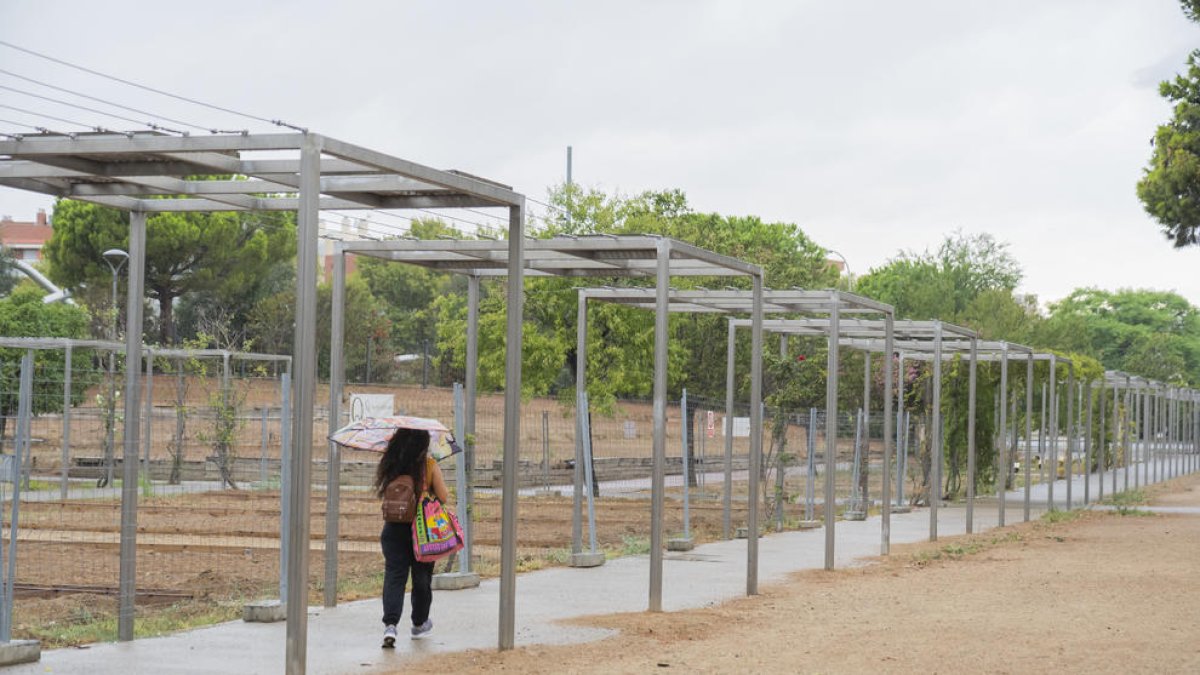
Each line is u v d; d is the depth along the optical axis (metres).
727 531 20.94
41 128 8.95
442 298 33.97
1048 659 10.55
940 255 69.00
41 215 101.62
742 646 10.97
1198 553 19.78
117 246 49.66
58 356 29.83
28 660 9.59
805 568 16.97
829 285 54.81
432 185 9.94
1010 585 15.45
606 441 41.12
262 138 8.64
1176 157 26.08
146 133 8.83
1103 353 112.38
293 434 8.57
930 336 23.91
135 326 10.87
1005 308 46.12
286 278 57.25
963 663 10.34
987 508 30.69
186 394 33.03
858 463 26.86
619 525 23.42
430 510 10.73
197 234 49.28
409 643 10.75
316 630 11.29
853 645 11.09
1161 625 12.40
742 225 63.38
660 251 12.92
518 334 10.64
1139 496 35.72
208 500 26.31
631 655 10.44
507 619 10.56
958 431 33.28
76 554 17.62
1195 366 114.06
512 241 10.68
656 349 12.91
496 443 37.53
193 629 11.23
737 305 18.58
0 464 10.48
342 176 11.04
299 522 8.51
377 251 13.77
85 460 29.91
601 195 33.50
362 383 50.91
